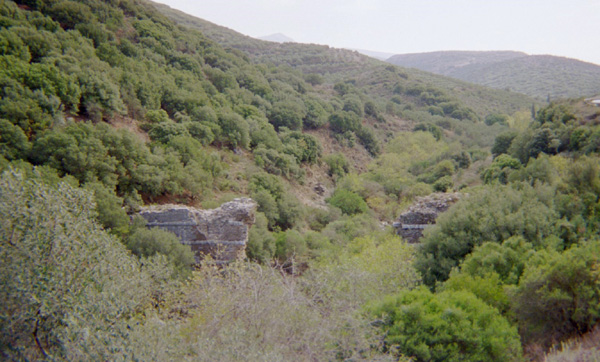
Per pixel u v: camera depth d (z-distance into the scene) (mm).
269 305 7332
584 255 8547
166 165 26031
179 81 40750
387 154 51812
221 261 16844
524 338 8578
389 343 7695
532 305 8555
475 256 11570
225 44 120688
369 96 87688
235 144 37031
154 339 6125
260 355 5906
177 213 18172
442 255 13594
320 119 54469
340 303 8273
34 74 24938
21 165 17625
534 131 33969
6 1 32219
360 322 7348
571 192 16375
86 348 5527
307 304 8109
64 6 37531
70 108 26781
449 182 36594
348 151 53906
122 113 30250
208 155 31531
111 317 6582
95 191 18031
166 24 53812
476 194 16297
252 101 49375
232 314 7480
